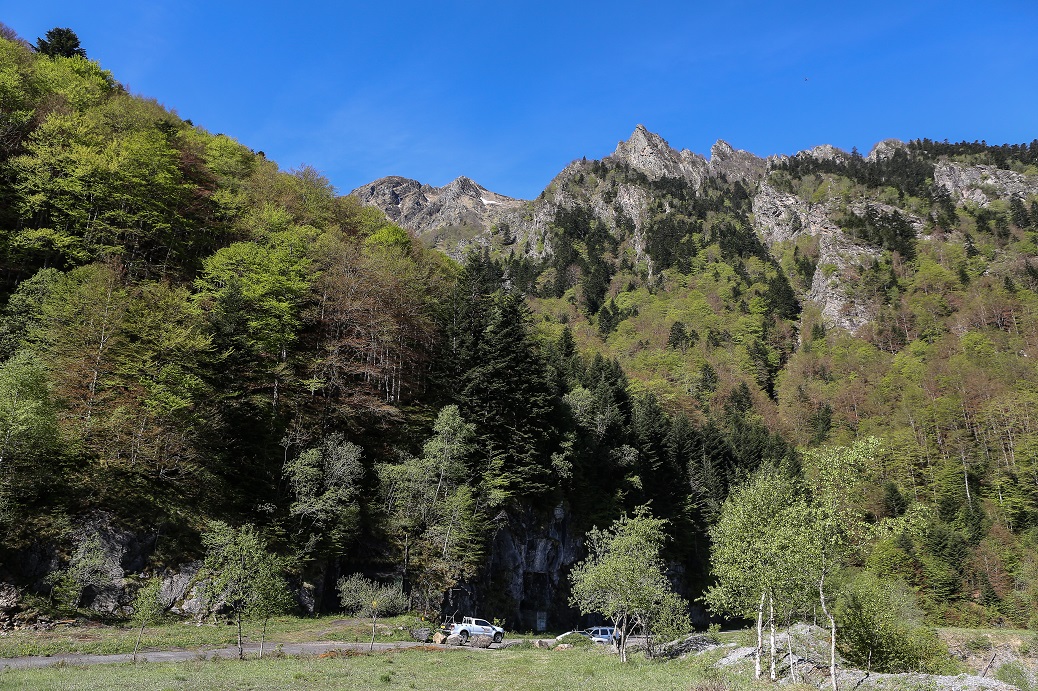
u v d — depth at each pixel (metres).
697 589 81.44
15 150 55.75
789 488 27.09
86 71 76.38
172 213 60.28
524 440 56.25
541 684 22.11
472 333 62.62
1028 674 34.78
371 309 57.22
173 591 34.03
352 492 43.78
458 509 45.94
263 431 45.19
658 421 88.19
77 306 39.72
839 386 154.62
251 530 29.23
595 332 190.25
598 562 32.47
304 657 27.19
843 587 28.77
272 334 49.78
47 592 30.11
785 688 22.58
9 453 31.25
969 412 124.25
